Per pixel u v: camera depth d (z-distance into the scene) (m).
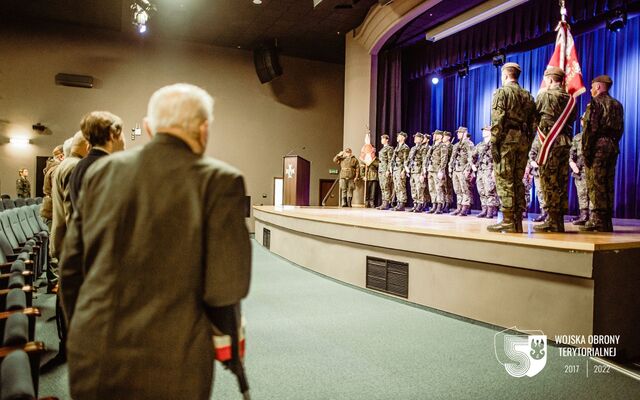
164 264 1.15
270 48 12.38
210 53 12.93
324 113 14.26
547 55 10.10
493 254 3.64
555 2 8.49
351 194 10.44
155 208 1.16
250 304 4.37
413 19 9.44
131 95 12.10
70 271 1.28
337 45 12.80
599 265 3.09
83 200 1.24
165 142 1.23
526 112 4.04
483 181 7.26
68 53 11.57
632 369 2.89
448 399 2.38
